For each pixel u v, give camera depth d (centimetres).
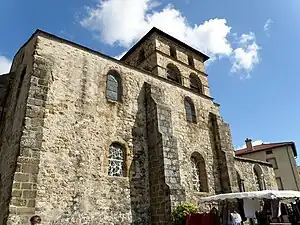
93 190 1206
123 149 1412
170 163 1391
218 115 2044
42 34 1357
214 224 1211
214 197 1338
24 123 1073
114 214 1229
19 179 976
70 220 1093
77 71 1396
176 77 2238
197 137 1823
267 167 2386
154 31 2280
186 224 1195
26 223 933
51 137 1168
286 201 1681
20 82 1343
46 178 1091
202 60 2583
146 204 1358
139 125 1530
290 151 3509
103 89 1467
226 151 1880
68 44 1432
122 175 1352
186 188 1565
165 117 1538
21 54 1505
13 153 1083
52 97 1243
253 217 1370
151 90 1617
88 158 1247
